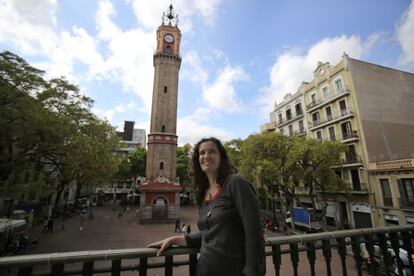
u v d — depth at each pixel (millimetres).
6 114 11695
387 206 20375
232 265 1661
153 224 28812
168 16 40219
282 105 37406
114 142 23172
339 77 26172
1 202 22906
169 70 37031
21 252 15109
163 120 34781
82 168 18281
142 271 2023
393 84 26344
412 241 3465
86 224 28422
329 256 2768
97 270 1928
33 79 12555
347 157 24562
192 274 2123
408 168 18844
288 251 2611
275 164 20391
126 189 61875
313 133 30156
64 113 17375
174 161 33562
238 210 1742
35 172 14039
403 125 25047
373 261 3043
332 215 26250
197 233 2232
